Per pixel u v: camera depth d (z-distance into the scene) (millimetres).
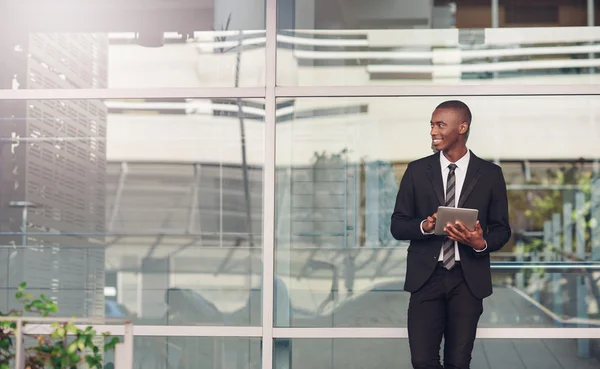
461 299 4324
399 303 5098
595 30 5125
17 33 5375
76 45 5348
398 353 5074
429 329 4328
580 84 5102
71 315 5234
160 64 5305
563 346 5047
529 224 5102
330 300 5129
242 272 5184
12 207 5301
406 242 5109
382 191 5129
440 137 4418
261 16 5266
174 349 5184
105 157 5273
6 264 5273
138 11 5332
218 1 5297
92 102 5309
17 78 5352
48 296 5254
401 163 5125
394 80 5156
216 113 5246
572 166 5094
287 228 5172
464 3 5156
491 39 5145
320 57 5199
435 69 5145
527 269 5094
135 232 5238
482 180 4398
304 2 5227
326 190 5156
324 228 5148
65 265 5258
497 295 5094
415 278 4352
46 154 5309
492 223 4426
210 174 5227
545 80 5117
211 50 5281
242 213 5203
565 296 5074
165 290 5207
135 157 5266
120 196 5258
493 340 5070
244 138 5223
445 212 4082
